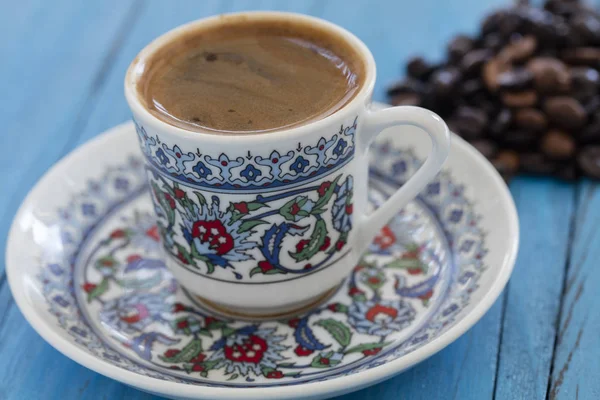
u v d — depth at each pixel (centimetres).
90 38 50
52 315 33
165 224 33
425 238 36
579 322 34
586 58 44
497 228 34
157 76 33
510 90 42
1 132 44
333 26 34
